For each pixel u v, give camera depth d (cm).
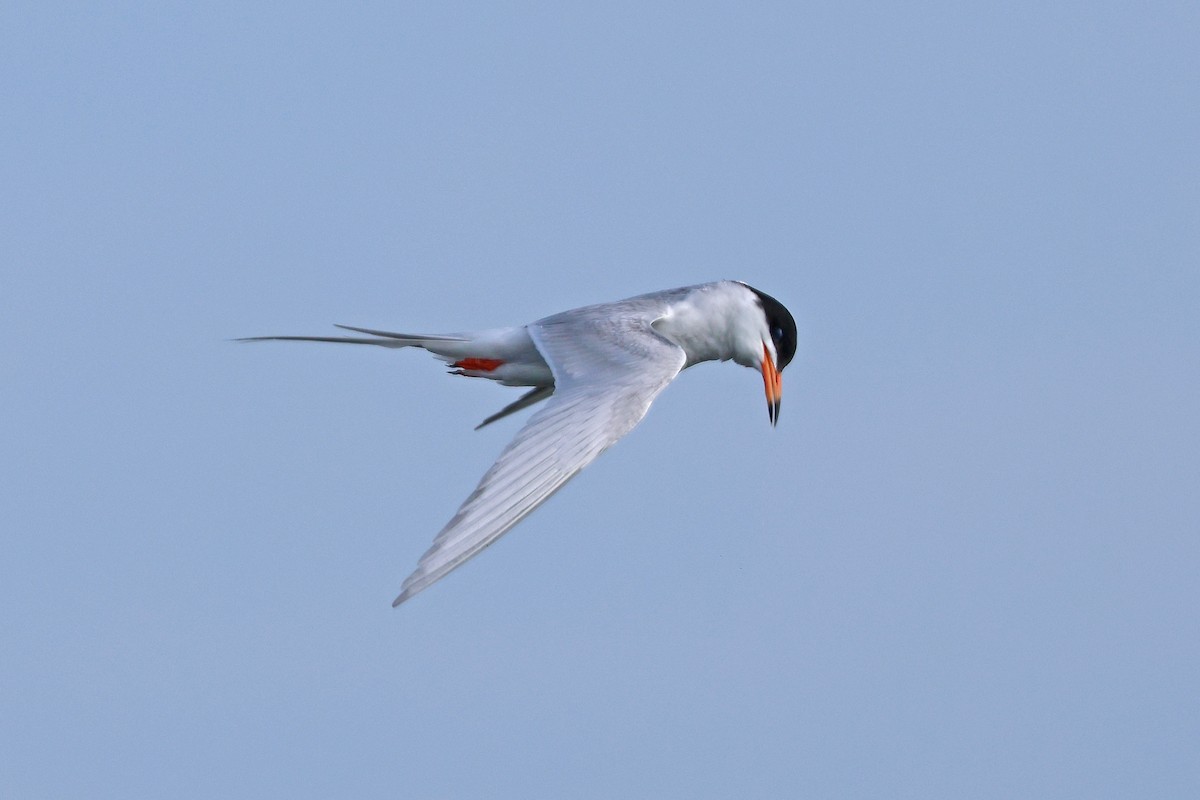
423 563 926
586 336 1199
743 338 1420
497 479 995
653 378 1117
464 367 1373
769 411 1420
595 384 1120
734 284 1435
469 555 948
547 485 1012
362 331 1342
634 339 1174
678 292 1409
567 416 1066
